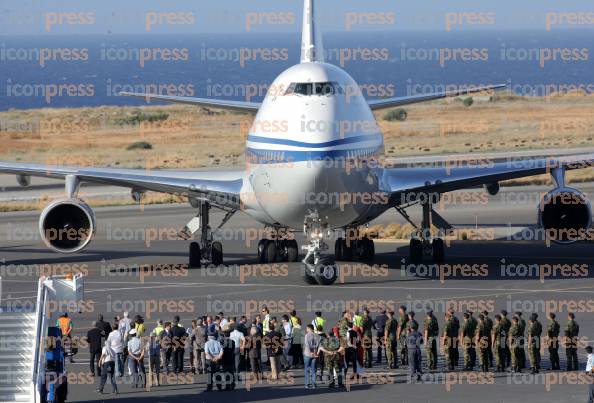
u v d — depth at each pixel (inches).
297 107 4170.8
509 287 4394.7
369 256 5142.7
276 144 4173.2
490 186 5447.8
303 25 5310.0
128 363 3088.1
